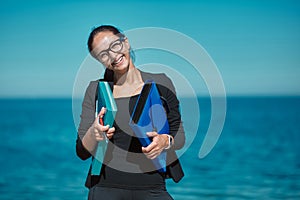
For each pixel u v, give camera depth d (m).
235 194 9.84
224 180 11.73
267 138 25.77
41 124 43.47
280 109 78.88
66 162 16.42
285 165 14.93
